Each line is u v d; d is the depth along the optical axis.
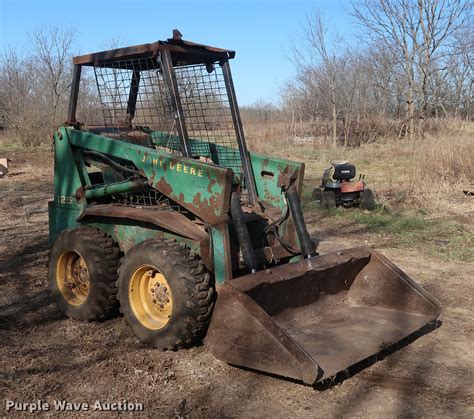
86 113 6.41
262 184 5.05
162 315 4.29
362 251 4.71
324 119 24.61
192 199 4.19
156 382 3.80
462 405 3.54
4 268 6.57
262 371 3.71
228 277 4.02
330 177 10.34
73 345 4.41
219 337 3.69
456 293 5.70
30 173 16.02
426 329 4.78
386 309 4.60
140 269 4.25
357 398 3.61
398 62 23.58
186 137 4.56
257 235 4.57
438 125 20.69
